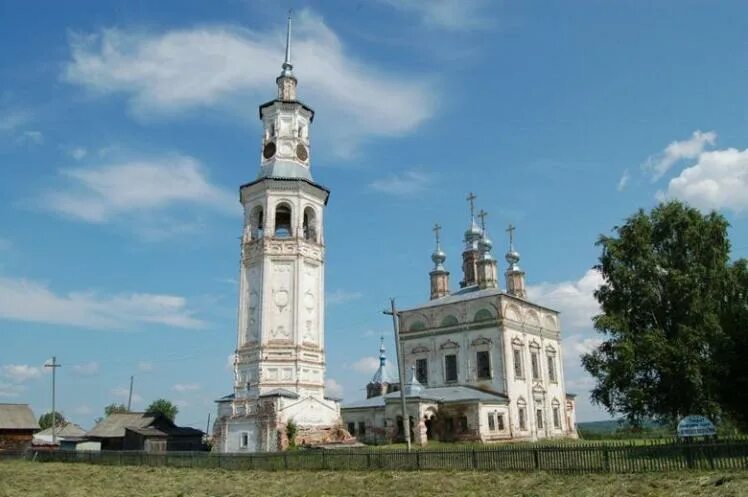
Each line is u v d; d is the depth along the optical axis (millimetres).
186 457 41031
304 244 51031
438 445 52531
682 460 25516
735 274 40375
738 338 34719
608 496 21219
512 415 62281
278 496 25531
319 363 49406
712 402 36594
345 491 26031
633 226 42844
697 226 41312
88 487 31219
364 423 58219
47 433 92562
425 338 70188
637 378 39688
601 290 43750
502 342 64250
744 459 24375
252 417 45438
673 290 40062
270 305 49000
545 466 28281
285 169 52906
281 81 56875
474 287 77000
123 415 67000
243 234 52438
